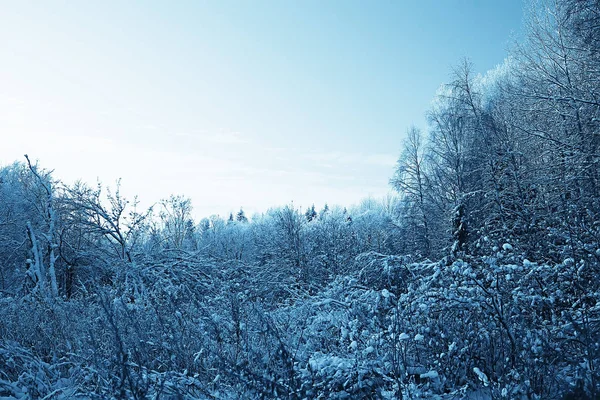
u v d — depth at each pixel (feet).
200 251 55.57
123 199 54.44
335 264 73.15
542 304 16.83
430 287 19.75
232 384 14.53
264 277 44.78
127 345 16.65
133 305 21.31
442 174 85.76
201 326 18.49
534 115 58.23
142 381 13.60
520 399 12.39
